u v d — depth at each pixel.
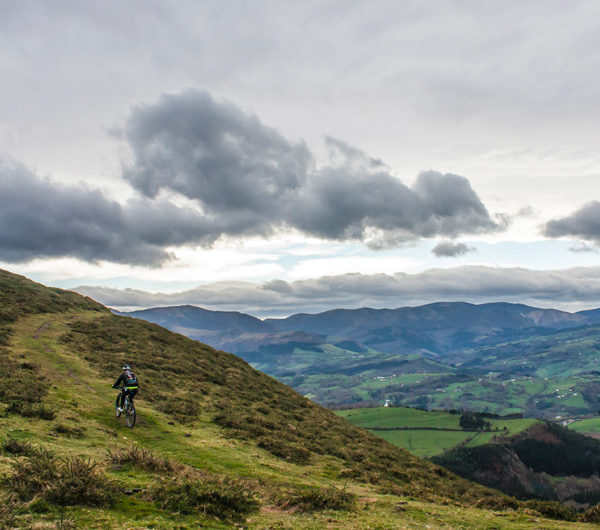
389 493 16.92
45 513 7.97
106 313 59.97
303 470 19.00
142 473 11.91
